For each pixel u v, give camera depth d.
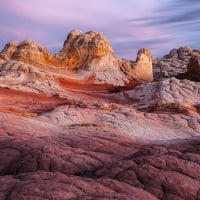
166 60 138.50
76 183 10.95
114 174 12.62
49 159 15.02
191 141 20.06
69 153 15.83
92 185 10.95
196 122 39.66
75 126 30.30
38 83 64.19
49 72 76.88
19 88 59.16
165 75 113.81
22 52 82.00
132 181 12.04
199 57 75.94
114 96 63.75
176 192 11.52
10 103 47.91
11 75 67.56
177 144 19.67
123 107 43.97
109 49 93.44
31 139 20.27
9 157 16.97
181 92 53.28
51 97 58.12
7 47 85.38
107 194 10.30
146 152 14.96
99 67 88.12
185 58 140.75
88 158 15.52
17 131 23.80
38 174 11.88
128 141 21.83
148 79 98.62
